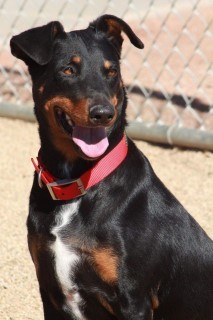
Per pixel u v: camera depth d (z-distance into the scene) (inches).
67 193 176.7
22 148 313.7
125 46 375.6
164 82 345.1
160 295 179.8
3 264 237.5
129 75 355.3
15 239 251.0
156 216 177.8
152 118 322.3
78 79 178.4
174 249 178.2
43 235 178.1
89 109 172.2
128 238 172.4
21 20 435.2
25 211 268.4
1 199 277.4
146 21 397.1
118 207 174.9
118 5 415.2
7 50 404.8
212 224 251.8
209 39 371.2
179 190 273.1
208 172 283.1
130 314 172.2
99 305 177.5
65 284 177.5
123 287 171.6
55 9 435.2
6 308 217.9
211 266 184.4
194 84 340.5
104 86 177.8
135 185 178.4
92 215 174.9
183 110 323.0
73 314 181.2
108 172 177.0
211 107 317.4
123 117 183.0
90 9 422.9
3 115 340.2
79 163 178.2
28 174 294.4
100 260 172.7
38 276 182.5
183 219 182.9
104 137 176.2
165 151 299.7
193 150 297.3
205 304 184.9
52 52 180.2
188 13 396.2
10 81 374.9
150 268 173.9
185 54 363.3
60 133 179.0
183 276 180.2
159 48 364.2
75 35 183.9
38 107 184.4
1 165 302.0
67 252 175.3
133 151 183.8
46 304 185.9
